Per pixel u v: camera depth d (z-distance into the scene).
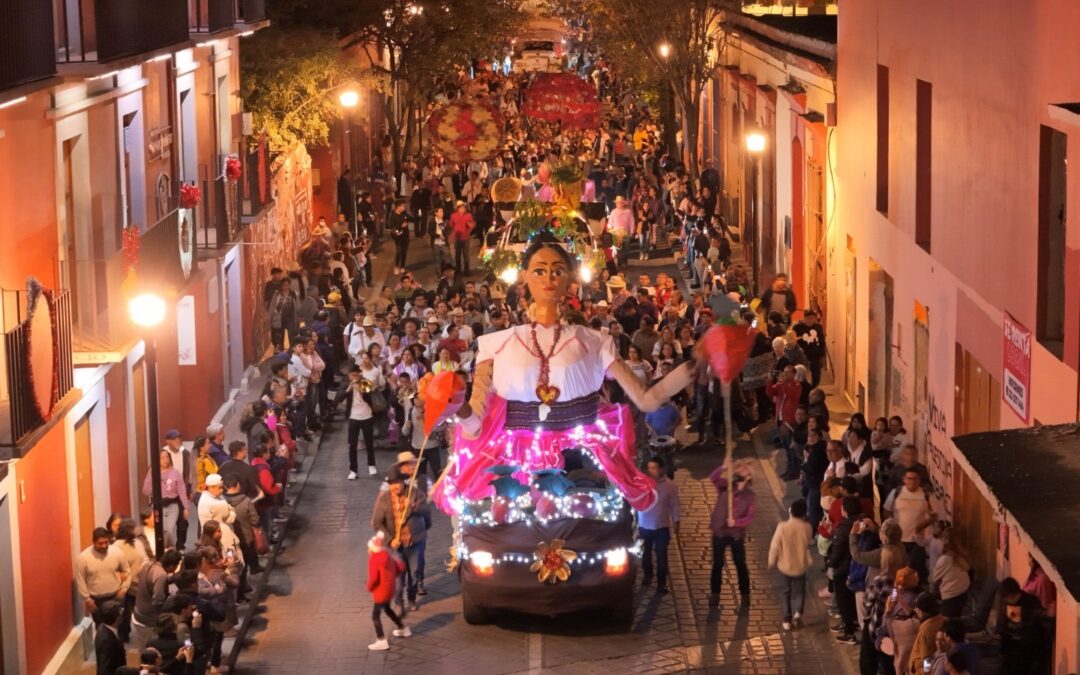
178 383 24.91
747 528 20.94
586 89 46.44
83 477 18.73
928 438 20.53
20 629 16.02
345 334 27.36
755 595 18.75
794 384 23.09
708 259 34.12
